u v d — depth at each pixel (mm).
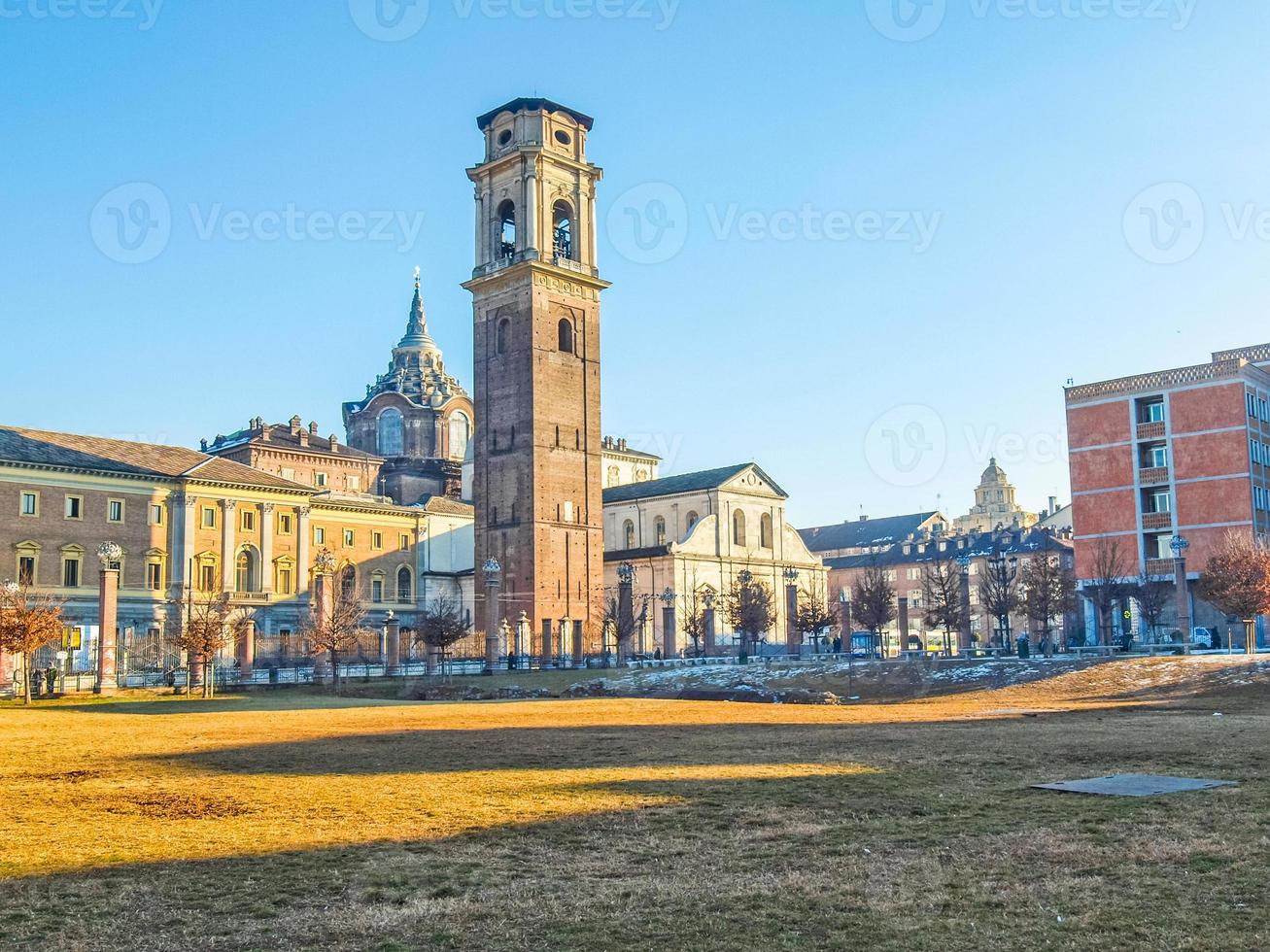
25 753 35406
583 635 137500
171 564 130500
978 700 66000
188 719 53094
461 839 19109
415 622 143875
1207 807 20531
